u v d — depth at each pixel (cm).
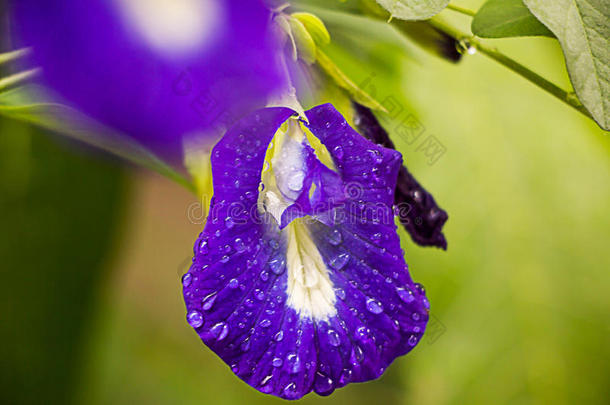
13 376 30
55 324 30
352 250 23
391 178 23
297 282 23
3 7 24
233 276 22
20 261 29
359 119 25
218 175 22
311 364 23
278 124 23
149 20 24
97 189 29
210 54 24
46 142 29
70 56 24
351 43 26
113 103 24
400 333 23
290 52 24
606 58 23
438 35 25
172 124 24
